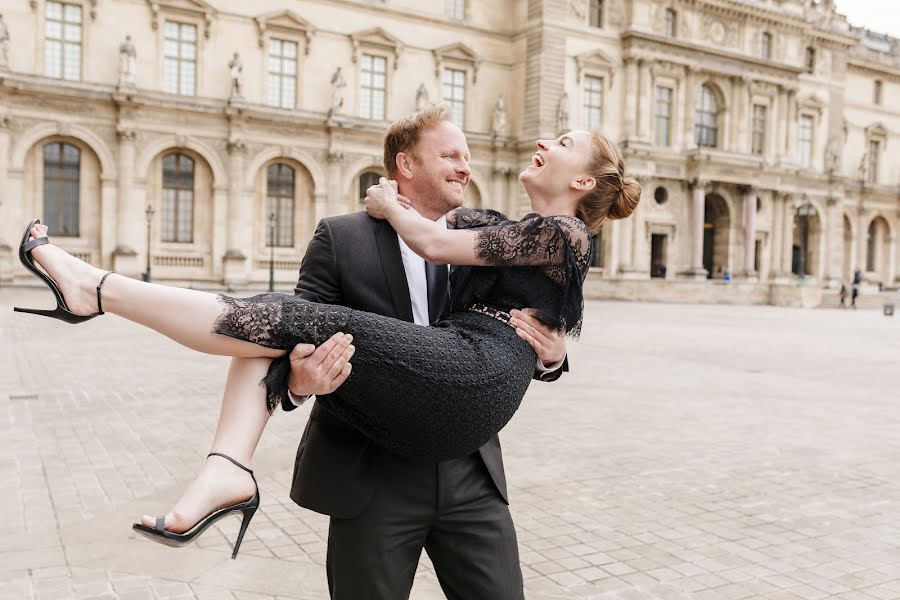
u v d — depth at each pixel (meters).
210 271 43.25
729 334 26.59
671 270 54.69
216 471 2.23
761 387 15.02
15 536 6.06
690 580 5.56
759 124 59.00
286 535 6.29
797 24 58.75
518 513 7.00
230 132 42.84
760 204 59.09
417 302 2.90
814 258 63.22
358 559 2.72
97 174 40.41
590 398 13.22
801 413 12.41
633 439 10.14
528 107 50.66
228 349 2.27
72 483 7.52
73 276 2.22
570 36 50.69
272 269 40.94
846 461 9.27
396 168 3.01
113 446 8.98
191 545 6.00
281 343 2.30
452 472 2.78
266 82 44.31
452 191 2.97
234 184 43.16
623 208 3.05
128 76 39.56
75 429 9.79
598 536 6.45
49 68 39.22
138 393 12.37
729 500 7.57
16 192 38.22
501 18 51.62
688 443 10.00
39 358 15.95
